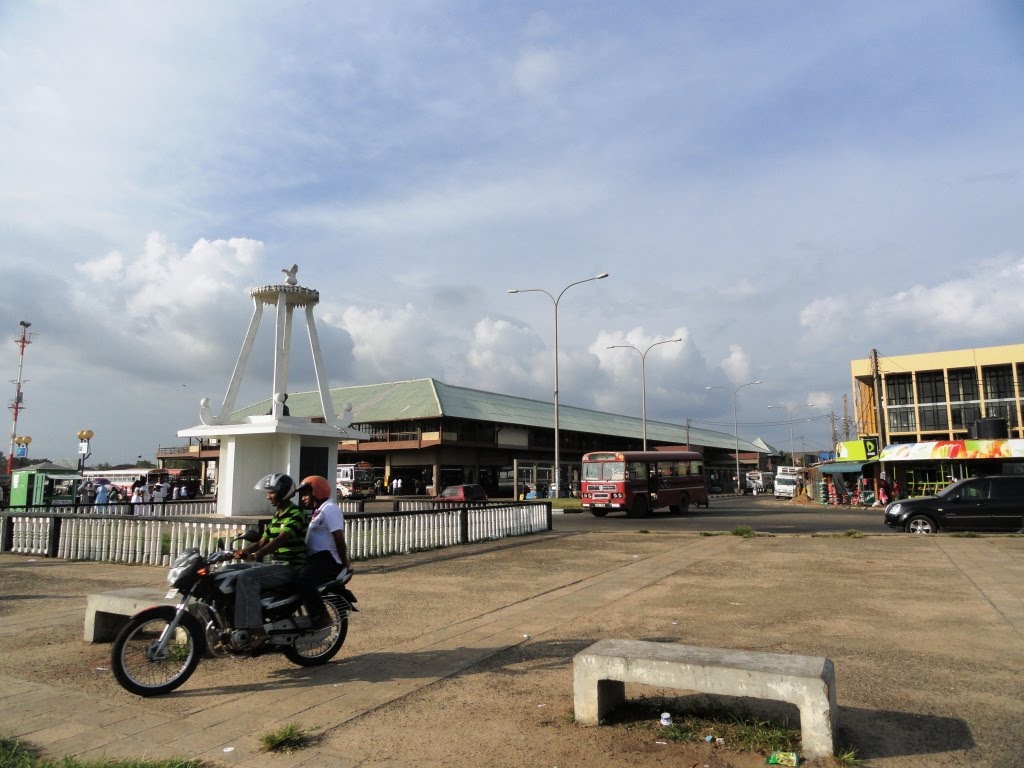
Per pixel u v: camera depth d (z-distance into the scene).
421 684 5.71
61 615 8.48
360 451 58.88
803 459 108.62
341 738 4.59
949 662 6.11
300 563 6.29
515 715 4.98
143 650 5.79
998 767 4.02
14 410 56.62
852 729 4.59
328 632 6.22
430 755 4.31
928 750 4.26
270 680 5.88
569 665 6.21
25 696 5.46
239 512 18.33
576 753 4.31
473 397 62.41
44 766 4.07
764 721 4.72
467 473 59.16
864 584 10.19
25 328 57.53
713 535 18.20
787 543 16.03
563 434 69.38
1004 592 9.38
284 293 19.97
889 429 63.91
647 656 4.70
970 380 61.28
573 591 9.97
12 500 27.05
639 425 83.50
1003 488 18.05
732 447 99.88
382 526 14.14
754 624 7.64
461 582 10.86
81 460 36.47
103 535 13.69
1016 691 5.31
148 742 4.56
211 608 5.81
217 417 19.22
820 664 4.46
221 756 4.34
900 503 18.97
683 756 4.25
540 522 20.27
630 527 23.58
